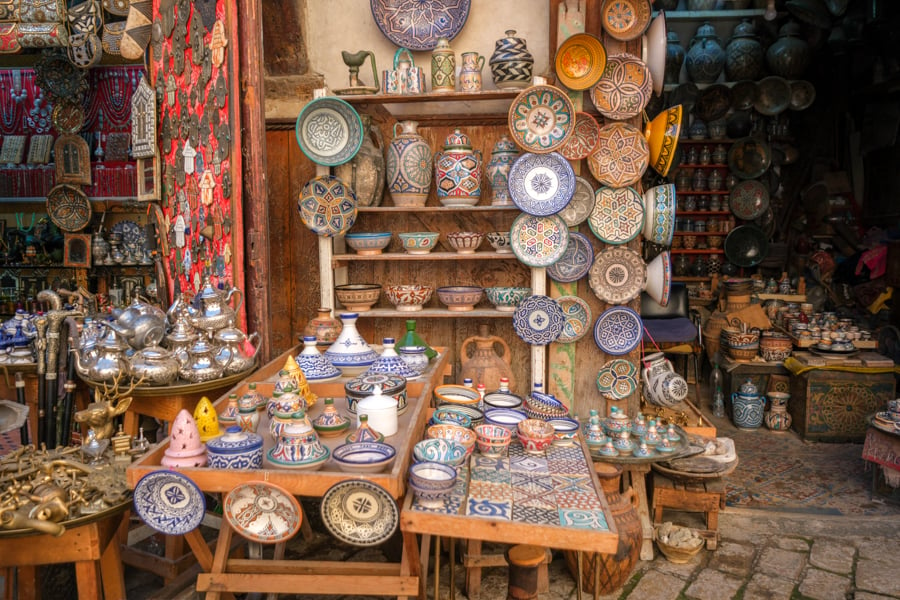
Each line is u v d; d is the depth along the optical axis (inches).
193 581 106.1
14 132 258.4
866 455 150.0
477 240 149.2
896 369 184.2
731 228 293.6
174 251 153.3
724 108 291.1
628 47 145.4
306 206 145.3
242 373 116.7
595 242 149.6
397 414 100.5
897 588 112.3
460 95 142.7
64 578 98.9
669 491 126.8
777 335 205.8
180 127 146.3
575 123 144.3
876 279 259.0
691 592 111.8
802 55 284.7
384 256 150.1
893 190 288.4
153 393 106.8
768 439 193.9
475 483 90.2
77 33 197.2
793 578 116.0
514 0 159.3
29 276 263.3
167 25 147.5
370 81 163.9
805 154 319.3
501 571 118.5
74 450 100.3
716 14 278.4
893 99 290.7
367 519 80.3
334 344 124.0
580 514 80.8
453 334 162.2
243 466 83.5
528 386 160.9
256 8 129.6
